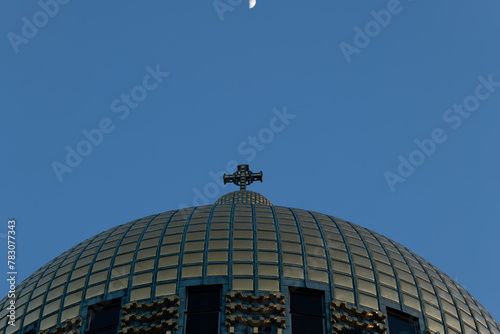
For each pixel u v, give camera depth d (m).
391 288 96.38
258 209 108.38
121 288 93.50
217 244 97.81
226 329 88.56
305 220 105.50
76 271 98.31
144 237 101.12
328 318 91.00
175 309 89.75
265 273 93.88
